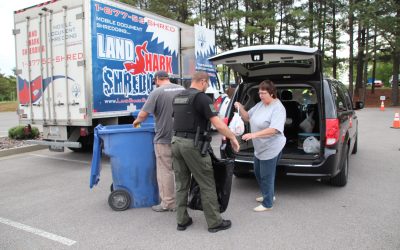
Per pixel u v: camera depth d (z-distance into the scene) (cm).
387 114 1855
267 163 413
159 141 423
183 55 958
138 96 788
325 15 2773
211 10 2745
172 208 437
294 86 517
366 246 333
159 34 853
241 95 550
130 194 446
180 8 2620
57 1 695
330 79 557
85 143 817
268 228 380
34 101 756
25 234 376
